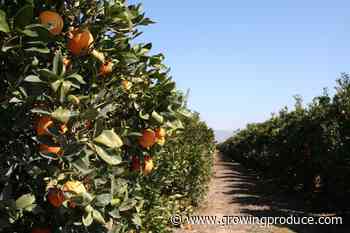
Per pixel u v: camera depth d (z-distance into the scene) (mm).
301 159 15492
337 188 11867
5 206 1901
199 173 12000
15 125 1977
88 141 2029
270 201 15203
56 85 1869
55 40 2012
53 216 2180
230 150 54156
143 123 2879
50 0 2117
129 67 2750
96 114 1955
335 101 12680
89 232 2299
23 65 1957
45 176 2098
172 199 7684
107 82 2520
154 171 4301
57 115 1867
